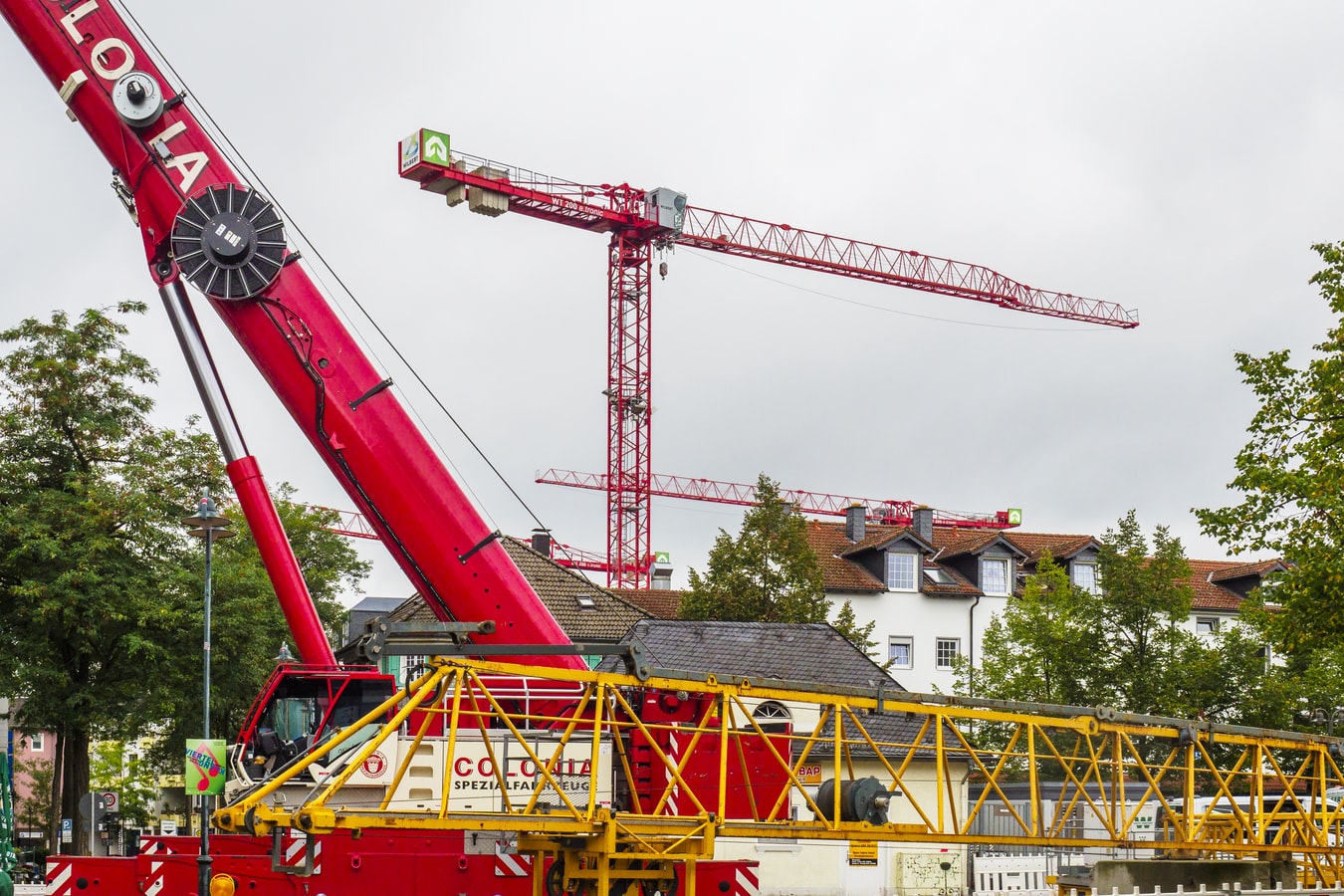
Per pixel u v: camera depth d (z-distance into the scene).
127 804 50.31
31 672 31.92
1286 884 18.50
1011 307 103.56
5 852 23.88
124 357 35.78
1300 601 24.23
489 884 16.66
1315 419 24.84
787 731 19.05
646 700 17.91
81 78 17.67
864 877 28.83
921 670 60.59
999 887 29.12
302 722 17.09
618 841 14.51
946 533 73.00
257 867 16.30
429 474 17.89
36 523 32.47
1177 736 18.16
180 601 34.31
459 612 17.97
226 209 17.58
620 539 82.81
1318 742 19.20
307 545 53.16
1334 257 25.22
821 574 44.03
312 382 17.69
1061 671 40.41
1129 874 17.56
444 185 75.62
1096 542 63.88
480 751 17.03
